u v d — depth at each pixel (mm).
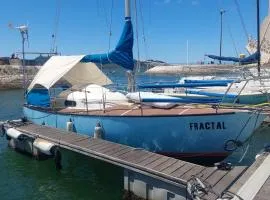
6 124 13281
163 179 7254
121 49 11070
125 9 11180
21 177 9898
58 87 13023
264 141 13227
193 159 9484
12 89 49281
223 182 6898
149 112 9742
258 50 17719
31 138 11469
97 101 11102
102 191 8820
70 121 11008
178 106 10203
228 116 8961
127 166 7973
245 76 14750
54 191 8898
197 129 9125
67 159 11273
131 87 11633
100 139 9953
